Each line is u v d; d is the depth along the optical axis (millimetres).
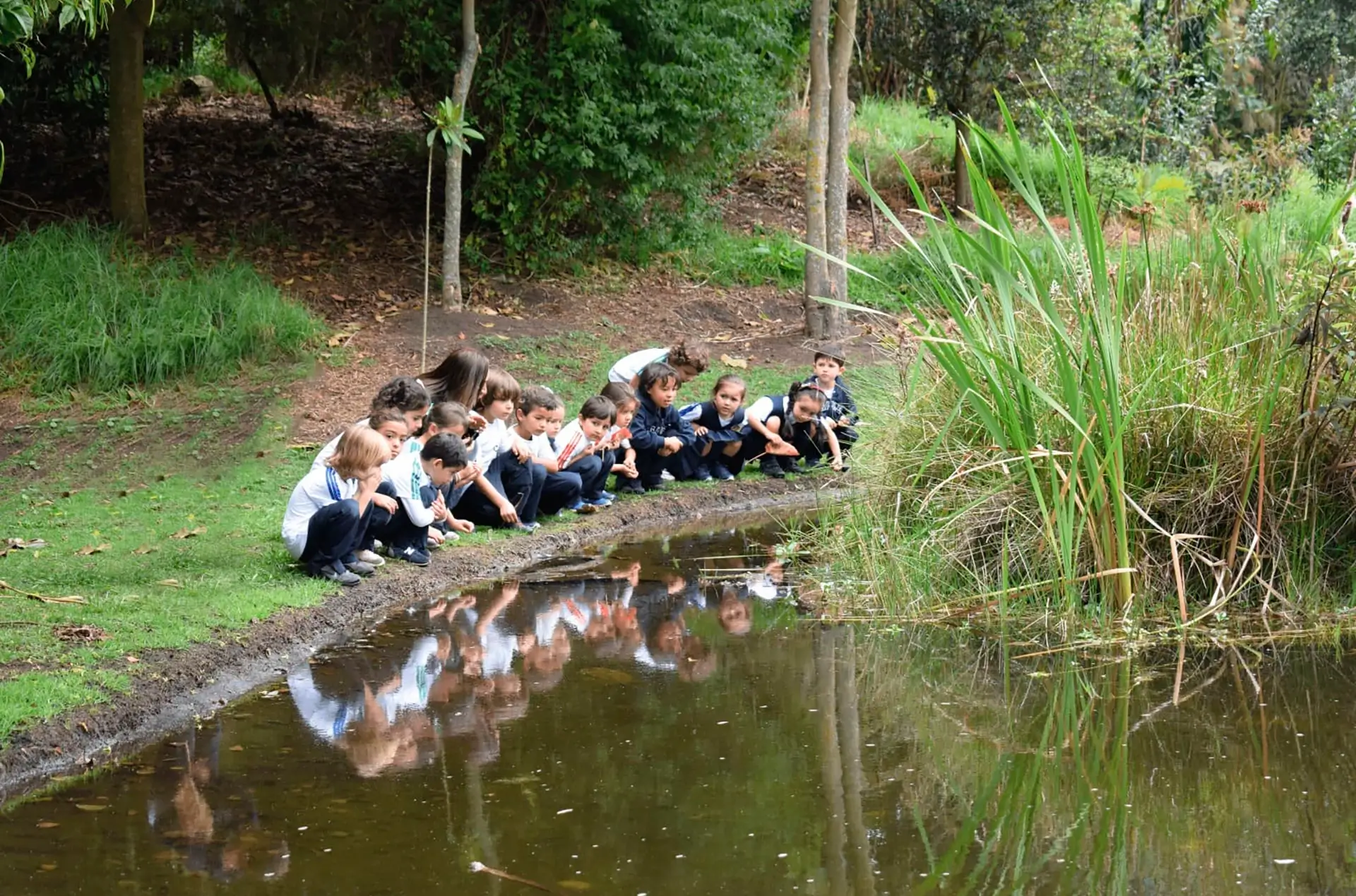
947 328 5531
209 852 3131
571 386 9445
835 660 4801
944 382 5852
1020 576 5402
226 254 10750
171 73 14633
